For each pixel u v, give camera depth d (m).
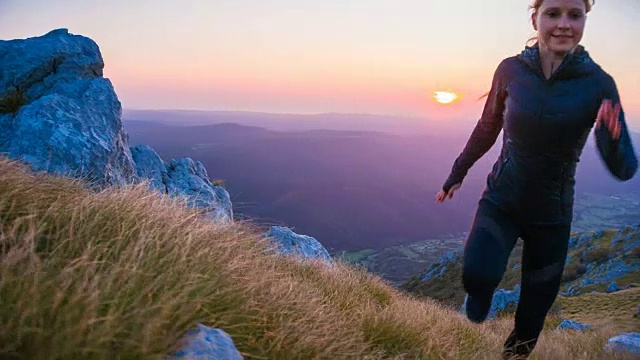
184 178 13.77
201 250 3.74
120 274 2.88
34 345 2.14
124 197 4.42
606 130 3.30
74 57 12.91
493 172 4.02
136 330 2.43
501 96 3.81
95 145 10.09
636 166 3.29
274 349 3.22
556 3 3.33
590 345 7.71
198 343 2.64
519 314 4.26
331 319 4.36
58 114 10.12
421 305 8.34
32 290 2.34
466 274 3.84
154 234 3.71
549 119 3.45
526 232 3.92
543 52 3.51
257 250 5.73
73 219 3.37
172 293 2.87
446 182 4.31
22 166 4.80
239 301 3.50
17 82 11.96
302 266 7.50
